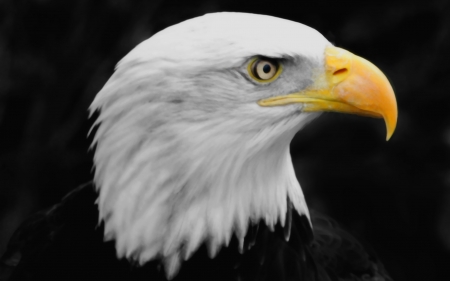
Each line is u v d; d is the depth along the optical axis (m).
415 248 15.87
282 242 8.25
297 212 8.49
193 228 7.67
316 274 8.52
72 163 16.25
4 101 16.08
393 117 7.75
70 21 15.81
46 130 16.09
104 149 7.62
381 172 15.23
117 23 15.75
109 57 15.66
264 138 7.63
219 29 7.31
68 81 15.90
